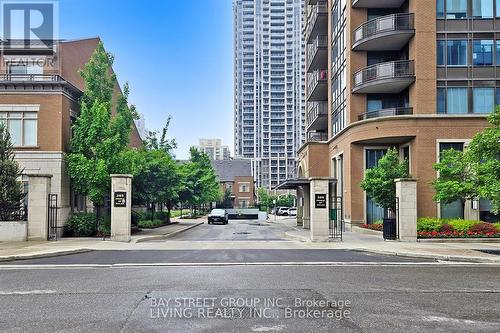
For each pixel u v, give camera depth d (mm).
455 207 28703
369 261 15539
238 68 151500
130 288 10414
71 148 26109
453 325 7336
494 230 23141
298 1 150125
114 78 28328
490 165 17469
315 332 6875
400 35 30203
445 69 29438
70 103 27312
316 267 14086
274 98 148875
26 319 7684
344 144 34688
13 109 25859
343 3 35969
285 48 149375
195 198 51906
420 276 12359
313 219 22734
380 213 32625
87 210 30609
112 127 26406
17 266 14289
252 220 63312
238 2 152875
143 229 33094
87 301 9047
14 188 22406
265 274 12500
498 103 29328
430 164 28797
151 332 6875
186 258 16188
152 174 31109
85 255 17141
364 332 6891
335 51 39531
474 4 29656
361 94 33312
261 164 146875
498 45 29484
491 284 11133
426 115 28891
